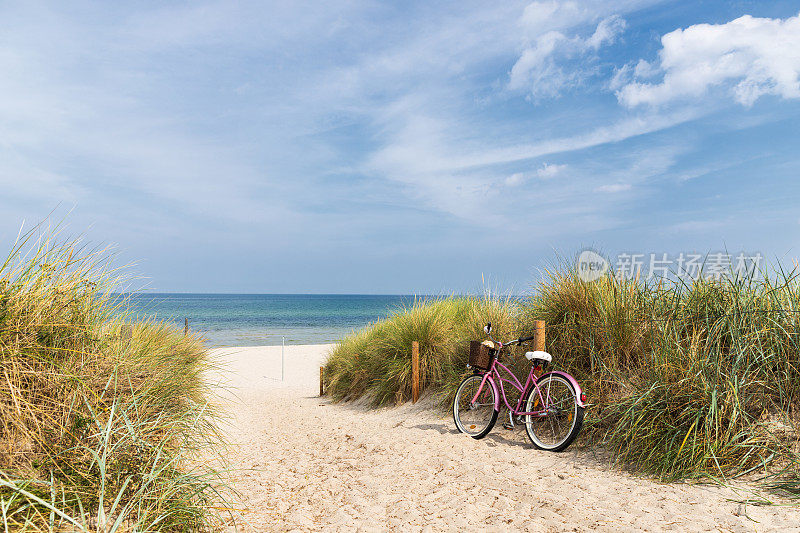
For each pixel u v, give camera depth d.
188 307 86.94
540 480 4.25
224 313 71.88
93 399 3.22
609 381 5.35
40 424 2.92
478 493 4.05
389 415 8.45
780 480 3.76
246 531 3.38
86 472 2.83
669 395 4.52
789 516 3.21
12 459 2.70
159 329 6.59
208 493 3.35
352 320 60.69
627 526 3.17
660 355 4.92
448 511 3.65
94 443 3.03
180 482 3.11
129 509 2.74
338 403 11.14
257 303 110.56
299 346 27.28
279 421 8.89
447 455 5.23
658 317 5.57
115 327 4.32
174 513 2.87
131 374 3.87
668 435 4.33
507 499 3.84
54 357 3.25
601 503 3.61
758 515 3.25
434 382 8.62
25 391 2.94
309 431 7.64
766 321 4.96
